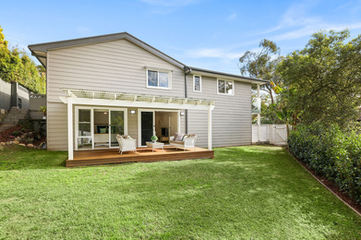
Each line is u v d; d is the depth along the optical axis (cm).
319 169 568
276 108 1315
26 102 1509
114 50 959
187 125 1143
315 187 477
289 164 737
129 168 614
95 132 927
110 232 265
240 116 1351
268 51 2244
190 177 531
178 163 713
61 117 860
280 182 511
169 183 475
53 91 844
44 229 269
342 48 802
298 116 1105
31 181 464
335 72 810
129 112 1002
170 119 1209
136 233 264
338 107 835
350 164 398
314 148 612
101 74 927
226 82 1303
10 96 1256
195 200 378
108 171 571
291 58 959
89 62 905
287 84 984
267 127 1493
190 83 1165
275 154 961
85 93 650
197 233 268
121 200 367
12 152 756
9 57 1409
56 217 301
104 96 700
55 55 850
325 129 693
